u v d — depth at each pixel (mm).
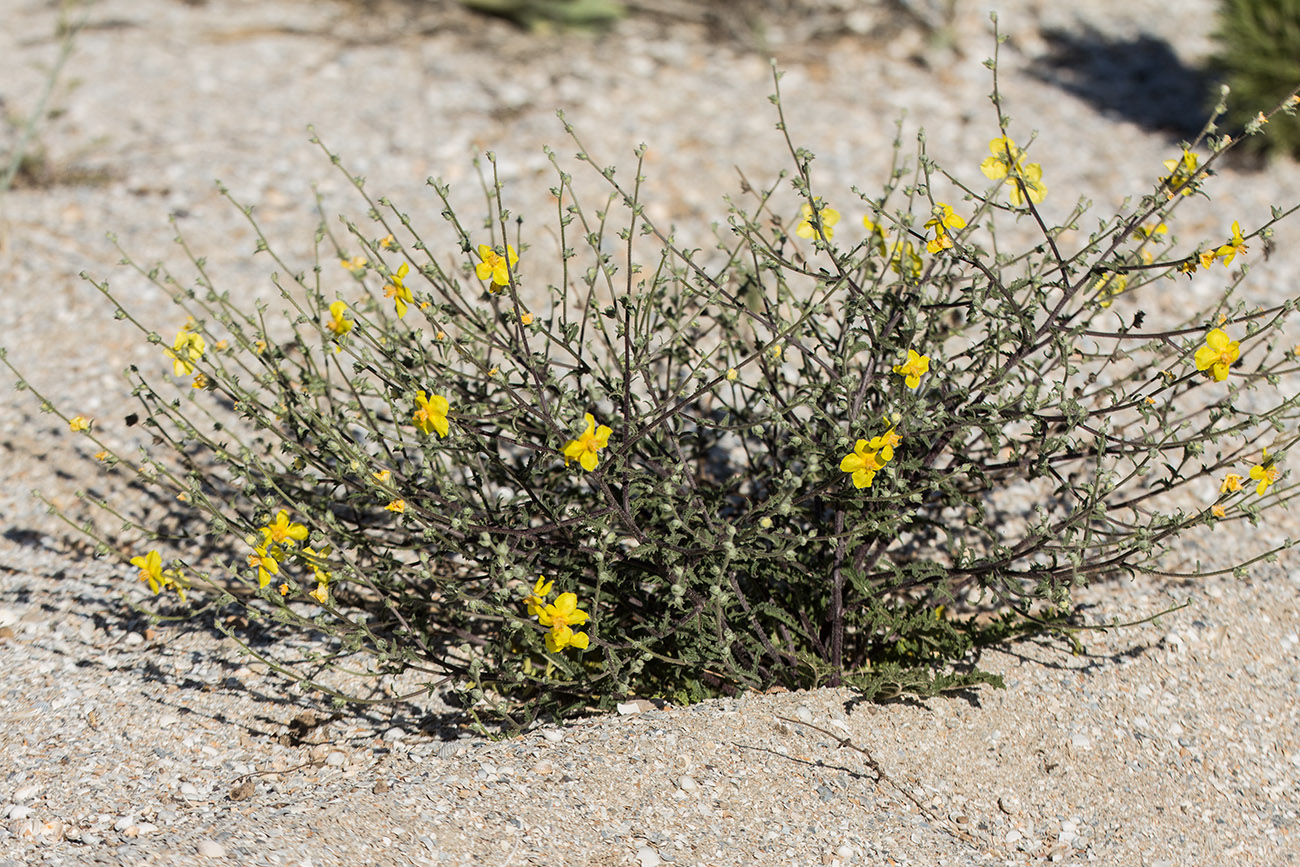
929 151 6312
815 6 7824
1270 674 3428
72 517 3873
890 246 4016
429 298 2959
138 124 6184
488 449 3027
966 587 3652
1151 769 3100
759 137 6367
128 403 4375
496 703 3170
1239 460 3018
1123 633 3504
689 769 2836
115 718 3059
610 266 2926
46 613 3457
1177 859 2867
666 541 2904
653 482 2947
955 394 3010
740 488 3922
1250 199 6051
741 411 3574
